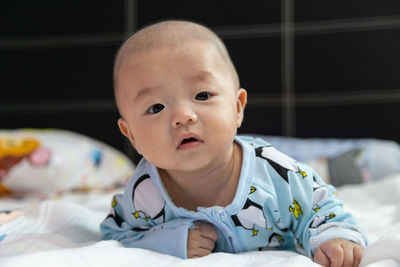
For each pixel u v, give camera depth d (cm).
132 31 269
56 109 271
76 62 272
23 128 273
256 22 258
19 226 110
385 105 245
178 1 266
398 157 211
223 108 83
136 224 99
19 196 200
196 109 80
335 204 92
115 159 228
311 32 253
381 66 246
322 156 214
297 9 255
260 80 256
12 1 276
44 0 275
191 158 81
